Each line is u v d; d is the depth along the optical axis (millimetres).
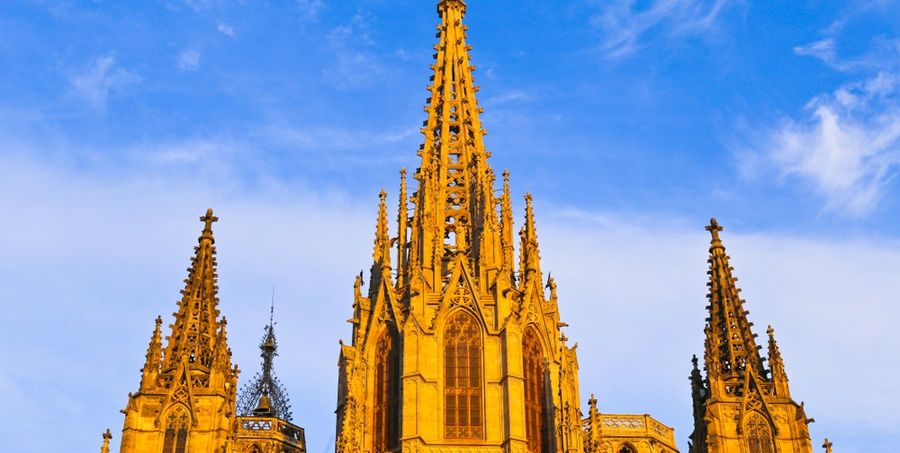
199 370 101562
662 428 117625
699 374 104750
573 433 100000
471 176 116438
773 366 103000
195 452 96938
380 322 106062
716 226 112312
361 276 110562
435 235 110375
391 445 99625
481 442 98500
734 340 105188
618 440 115000
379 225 113562
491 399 100438
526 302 105938
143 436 97438
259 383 126625
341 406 103750
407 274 109250
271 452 113875
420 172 115750
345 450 97438
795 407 100812
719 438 99188
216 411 98812
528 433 100000
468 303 104938
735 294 107812
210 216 111562
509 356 101625
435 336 103188
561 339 106875
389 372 103375
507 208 113875
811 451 98500
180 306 105562
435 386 100750
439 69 125250
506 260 110062
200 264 108062
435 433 98688
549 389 102812
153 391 99500
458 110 121812
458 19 130000
